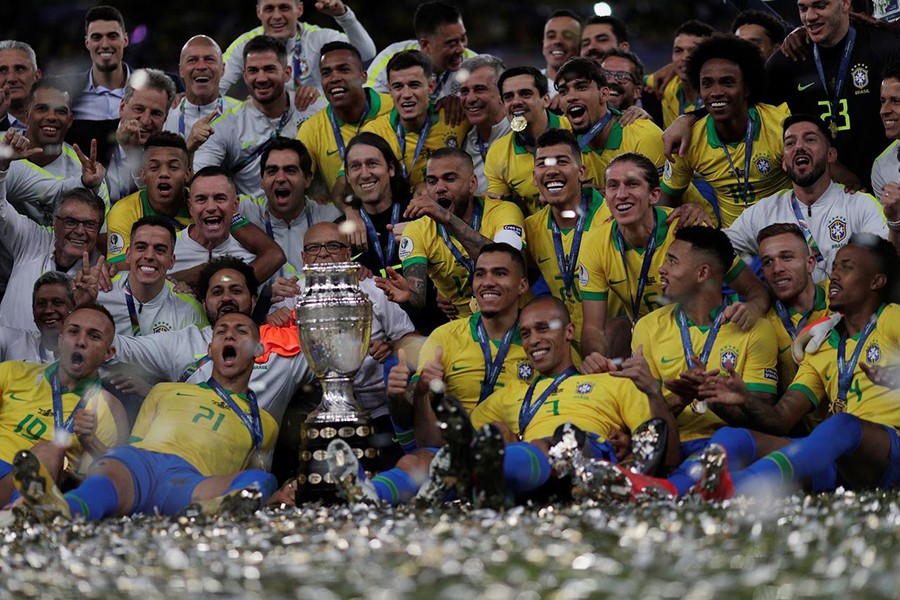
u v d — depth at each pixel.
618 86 10.76
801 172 8.48
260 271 9.45
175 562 4.75
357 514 5.81
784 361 7.95
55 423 7.56
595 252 8.52
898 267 7.38
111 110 11.56
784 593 3.85
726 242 7.78
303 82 12.06
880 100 9.15
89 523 5.88
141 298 9.00
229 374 7.52
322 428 6.69
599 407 7.33
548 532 5.05
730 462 6.39
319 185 10.52
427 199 8.80
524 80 9.59
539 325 7.53
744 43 8.98
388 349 8.34
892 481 6.77
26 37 18.81
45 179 10.14
